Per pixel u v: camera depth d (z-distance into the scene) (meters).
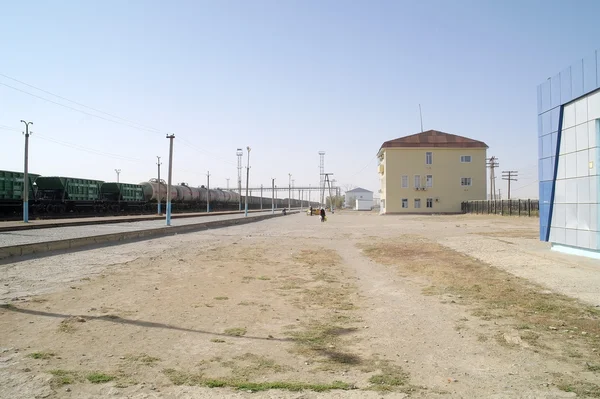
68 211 36.41
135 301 8.16
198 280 10.62
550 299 8.59
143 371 4.71
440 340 6.08
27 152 25.66
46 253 14.30
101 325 6.48
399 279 11.32
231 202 85.75
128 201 44.94
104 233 19.75
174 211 57.81
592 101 12.50
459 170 64.94
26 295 8.28
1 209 29.42
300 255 16.44
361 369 4.91
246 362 5.08
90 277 10.45
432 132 68.12
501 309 7.90
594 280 10.21
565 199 13.95
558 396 4.20
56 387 4.21
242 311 7.66
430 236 24.17
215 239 22.64
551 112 14.69
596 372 4.87
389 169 65.69
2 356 5.06
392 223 40.19
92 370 4.70
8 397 3.97
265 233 27.75
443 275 11.64
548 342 5.96
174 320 6.92
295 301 8.59
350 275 11.99
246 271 12.29
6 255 12.95
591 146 12.55
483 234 24.08
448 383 4.52
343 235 26.28
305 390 4.25
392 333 6.42
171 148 29.80
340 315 7.52
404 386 4.41
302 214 79.12
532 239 20.06
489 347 5.77
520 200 46.38
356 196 146.75
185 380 4.47
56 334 5.96
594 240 12.45
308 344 5.82
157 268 12.27
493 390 4.34
